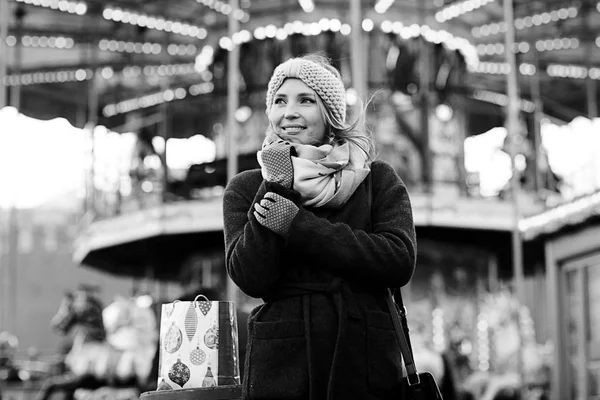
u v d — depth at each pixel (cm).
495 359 2169
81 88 2822
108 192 2405
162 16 2300
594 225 1670
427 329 2211
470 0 2084
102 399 1952
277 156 411
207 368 483
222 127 2214
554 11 2328
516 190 1770
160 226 2142
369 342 405
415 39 2112
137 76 2745
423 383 405
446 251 2250
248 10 2128
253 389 403
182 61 2611
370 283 413
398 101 2105
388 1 2053
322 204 415
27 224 4284
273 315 409
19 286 4262
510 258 2505
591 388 1691
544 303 3238
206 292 1045
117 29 2492
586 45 2577
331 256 403
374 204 432
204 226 2102
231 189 440
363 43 2077
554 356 1769
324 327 402
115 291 4331
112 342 1983
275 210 402
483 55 2564
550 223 1742
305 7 2073
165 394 477
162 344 492
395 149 2088
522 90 2780
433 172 2125
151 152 2486
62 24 2480
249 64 2152
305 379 399
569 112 2917
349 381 398
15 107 2716
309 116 431
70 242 4353
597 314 1681
